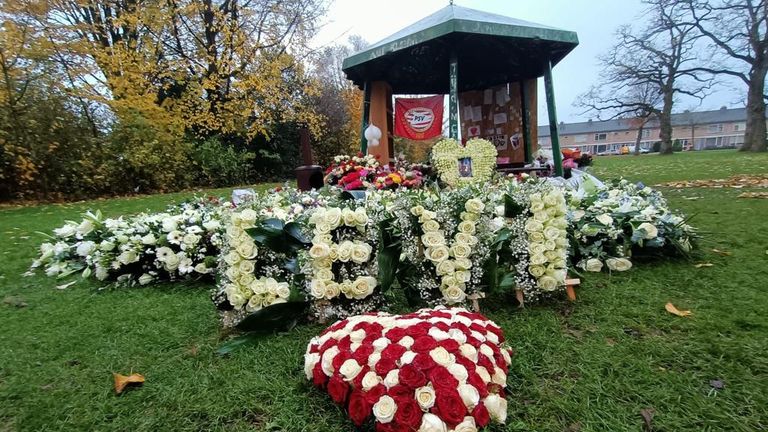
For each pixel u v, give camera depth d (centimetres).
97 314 201
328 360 118
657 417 108
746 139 2181
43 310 210
